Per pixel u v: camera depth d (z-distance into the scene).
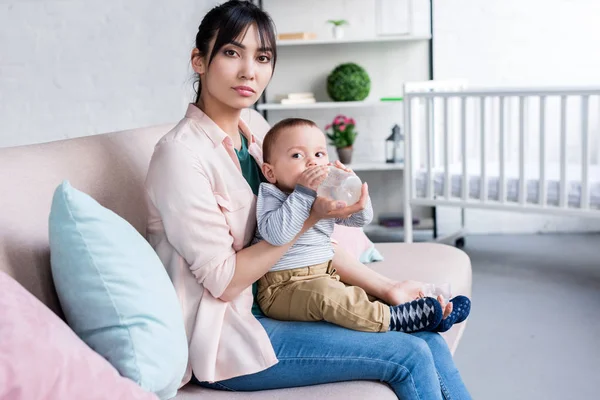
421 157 4.29
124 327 1.11
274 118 4.46
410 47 4.29
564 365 2.39
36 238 1.21
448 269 2.01
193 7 3.98
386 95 4.34
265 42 1.42
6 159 1.28
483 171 3.40
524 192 3.34
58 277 1.13
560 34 4.12
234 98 1.41
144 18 3.98
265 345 1.30
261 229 1.35
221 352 1.30
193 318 1.31
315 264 1.47
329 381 1.32
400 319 1.41
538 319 2.83
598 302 3.00
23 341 0.91
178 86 4.02
